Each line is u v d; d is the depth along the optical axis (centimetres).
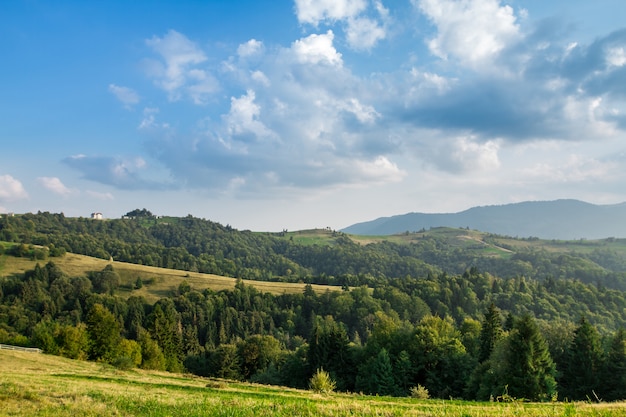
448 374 7381
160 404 1986
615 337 6875
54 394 2155
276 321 17862
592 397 6366
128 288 19638
